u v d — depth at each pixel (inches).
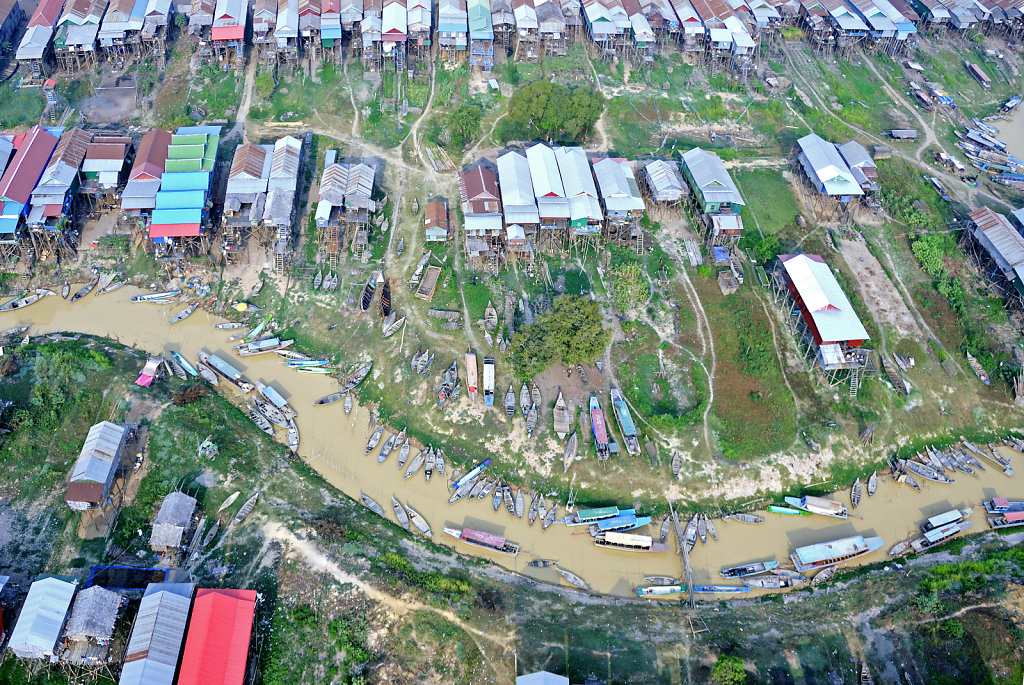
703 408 4197.8
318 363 4333.2
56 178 4591.5
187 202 4576.8
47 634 3026.6
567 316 4168.3
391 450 4067.4
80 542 3481.8
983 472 4185.5
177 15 5895.7
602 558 3786.9
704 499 3988.7
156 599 3147.1
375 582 3440.0
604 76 5920.3
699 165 4891.7
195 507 3617.1
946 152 5669.3
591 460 4030.5
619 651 3324.3
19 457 3732.8
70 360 4106.8
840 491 4072.3
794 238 4891.7
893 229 5027.1
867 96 6067.9
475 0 5979.3
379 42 5743.1
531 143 5319.9
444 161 5187.0
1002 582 3614.7
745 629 3462.1
